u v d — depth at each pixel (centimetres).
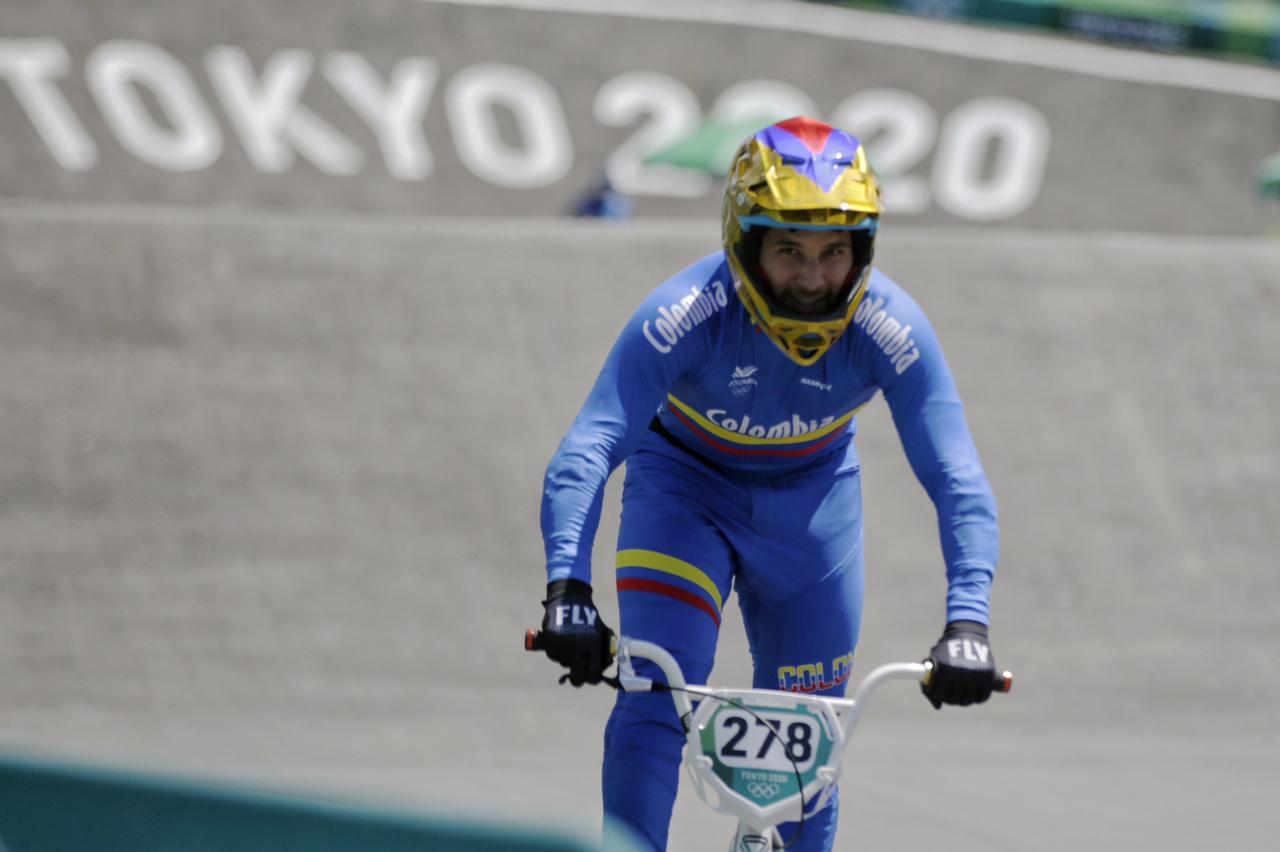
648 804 1029
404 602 2405
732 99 7625
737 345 1074
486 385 2602
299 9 7525
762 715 895
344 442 2522
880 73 7881
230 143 6900
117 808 643
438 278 2683
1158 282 2791
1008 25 8412
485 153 7175
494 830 580
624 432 1025
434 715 2275
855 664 2411
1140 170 7656
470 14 7725
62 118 6781
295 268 2653
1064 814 1798
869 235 984
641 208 6981
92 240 2623
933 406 1055
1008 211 7262
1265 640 2495
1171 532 2581
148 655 2328
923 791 1902
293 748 2108
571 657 902
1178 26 8488
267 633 2358
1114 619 2491
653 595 1104
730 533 1137
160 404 2522
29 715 2230
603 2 7919
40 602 2362
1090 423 2655
